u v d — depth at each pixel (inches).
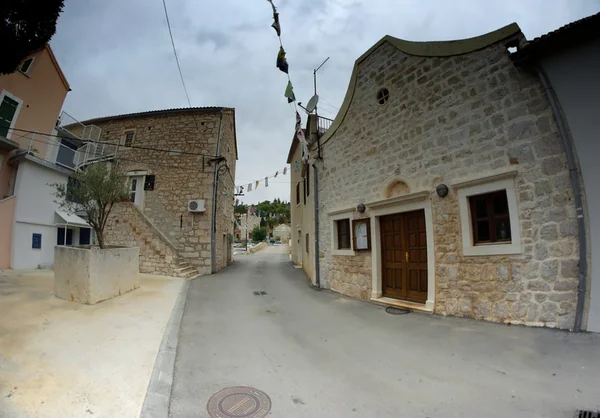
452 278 213.3
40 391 108.2
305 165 463.5
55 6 176.6
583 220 158.7
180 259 478.3
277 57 290.4
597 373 121.1
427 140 235.9
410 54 254.4
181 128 521.0
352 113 317.4
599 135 156.5
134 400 107.9
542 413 100.1
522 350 147.5
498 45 199.9
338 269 331.3
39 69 466.0
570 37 162.2
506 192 188.1
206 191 494.0
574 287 161.8
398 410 105.9
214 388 122.1
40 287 284.0
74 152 534.6
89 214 275.3
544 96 177.3
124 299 262.5
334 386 123.7
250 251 1138.0
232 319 225.8
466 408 105.6
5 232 393.4
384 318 221.1
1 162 406.6
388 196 266.2
